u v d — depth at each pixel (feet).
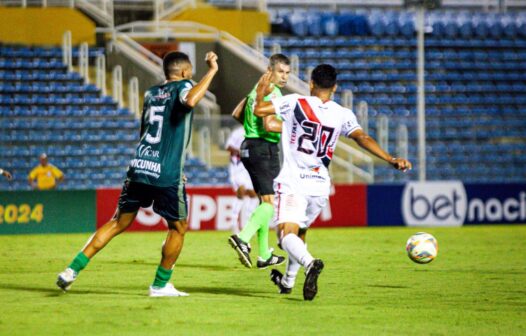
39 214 174.60
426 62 281.13
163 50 230.07
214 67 80.33
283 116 78.84
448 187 200.03
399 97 266.98
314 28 284.82
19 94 230.48
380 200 196.85
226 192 185.26
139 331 66.13
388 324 70.23
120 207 83.76
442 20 298.15
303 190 79.00
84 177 205.87
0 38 237.86
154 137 81.66
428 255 92.73
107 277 101.76
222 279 100.22
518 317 74.28
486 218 201.98
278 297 84.94
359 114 210.79
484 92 274.16
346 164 203.51
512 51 291.79
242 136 161.48
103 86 229.45
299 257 76.69
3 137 201.36
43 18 239.50
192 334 65.05
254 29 255.09
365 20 288.71
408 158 238.48
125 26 230.48
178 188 81.97
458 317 74.08
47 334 64.80
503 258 126.62
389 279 100.68
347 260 122.31
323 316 73.72
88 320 70.69
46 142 204.33
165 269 84.43
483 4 302.45
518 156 247.50
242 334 65.10
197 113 211.82
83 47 238.48
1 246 145.38
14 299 82.64
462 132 251.80
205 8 249.34
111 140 209.87
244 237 104.68
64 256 128.26
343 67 273.75
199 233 176.96
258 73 221.66
